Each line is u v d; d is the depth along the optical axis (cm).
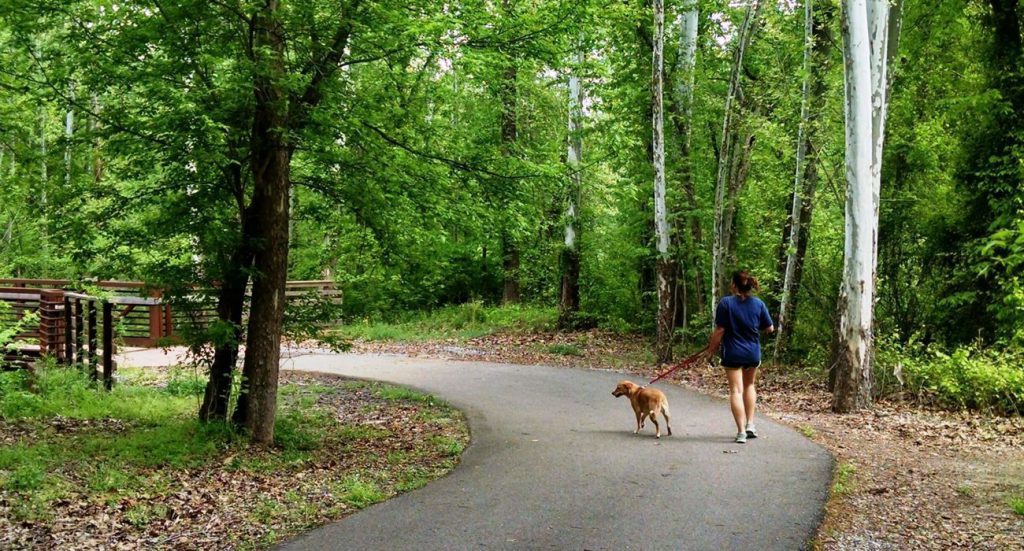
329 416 1120
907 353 1298
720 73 1895
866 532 535
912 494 639
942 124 1510
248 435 880
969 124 1459
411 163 963
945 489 656
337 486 689
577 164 1096
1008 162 1368
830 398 1196
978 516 573
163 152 877
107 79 846
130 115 858
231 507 618
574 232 2212
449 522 566
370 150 923
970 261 1403
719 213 1655
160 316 1839
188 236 932
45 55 852
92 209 912
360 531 548
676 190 1792
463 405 1166
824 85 1526
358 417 1117
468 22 892
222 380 944
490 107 2141
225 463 776
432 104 1170
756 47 1831
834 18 1431
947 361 1130
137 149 866
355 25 830
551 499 625
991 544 505
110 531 549
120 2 824
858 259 1073
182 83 832
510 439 897
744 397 877
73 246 901
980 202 1448
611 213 2481
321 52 855
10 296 1434
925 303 1509
